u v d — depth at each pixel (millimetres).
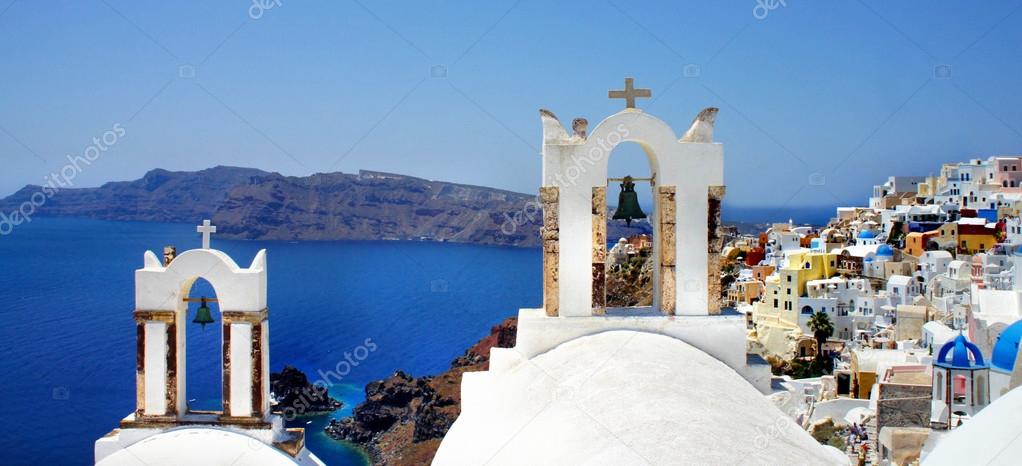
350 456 92250
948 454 16359
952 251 125062
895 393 46188
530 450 14797
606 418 14773
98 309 176500
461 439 17406
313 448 95188
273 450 18406
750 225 180375
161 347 18969
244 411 18922
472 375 20391
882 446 36250
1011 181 147250
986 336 59969
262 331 18953
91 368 120750
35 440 88688
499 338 103375
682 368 17406
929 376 51906
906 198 172375
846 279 112125
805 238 149625
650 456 12859
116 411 99000
